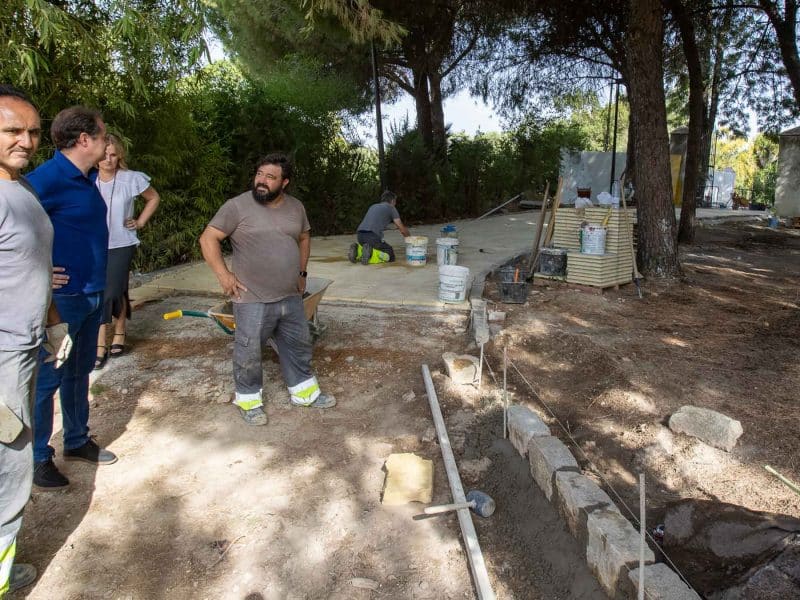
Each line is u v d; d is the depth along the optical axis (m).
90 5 6.55
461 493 3.41
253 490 3.49
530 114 19.98
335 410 4.48
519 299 6.98
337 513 3.30
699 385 4.71
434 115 18.44
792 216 18.77
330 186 13.38
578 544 2.96
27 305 2.44
